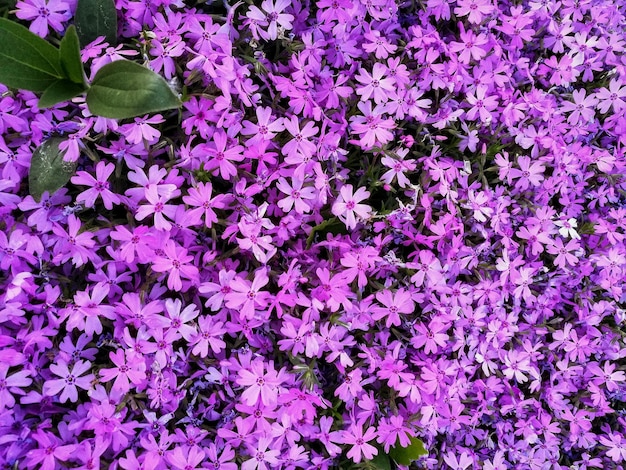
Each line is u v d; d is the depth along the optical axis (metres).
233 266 0.21
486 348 0.24
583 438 0.26
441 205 0.23
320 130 0.23
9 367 0.18
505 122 0.25
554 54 0.28
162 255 0.19
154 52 0.20
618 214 0.26
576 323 0.26
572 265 0.26
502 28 0.25
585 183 0.26
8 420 0.18
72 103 0.20
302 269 0.22
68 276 0.20
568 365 0.26
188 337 0.19
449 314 0.23
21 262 0.19
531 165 0.25
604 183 0.27
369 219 0.22
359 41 0.24
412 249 0.24
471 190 0.24
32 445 0.18
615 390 0.26
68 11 0.20
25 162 0.19
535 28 0.27
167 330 0.19
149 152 0.20
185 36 0.21
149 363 0.19
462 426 0.24
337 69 0.24
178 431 0.20
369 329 0.23
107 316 0.19
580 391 0.26
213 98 0.20
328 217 0.22
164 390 0.19
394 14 0.24
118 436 0.19
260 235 0.21
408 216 0.22
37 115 0.19
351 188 0.21
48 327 0.18
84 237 0.19
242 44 0.22
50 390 0.18
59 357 0.18
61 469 0.18
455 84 0.24
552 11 0.27
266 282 0.20
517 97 0.26
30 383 0.18
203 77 0.21
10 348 0.18
